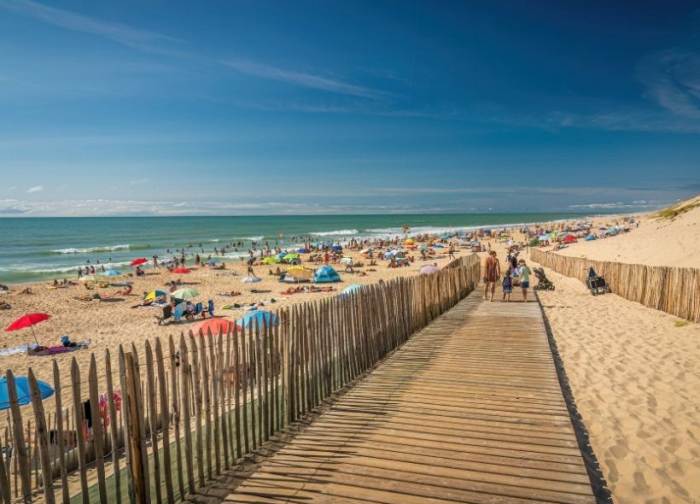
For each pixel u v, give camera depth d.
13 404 2.90
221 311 22.08
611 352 8.76
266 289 28.75
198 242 70.56
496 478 3.84
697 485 4.22
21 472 2.92
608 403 6.21
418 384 6.29
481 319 11.22
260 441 4.77
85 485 3.17
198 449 3.99
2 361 14.29
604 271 18.08
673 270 12.43
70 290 28.72
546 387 6.07
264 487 3.82
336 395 6.14
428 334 9.55
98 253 55.62
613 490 4.17
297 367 5.44
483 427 4.84
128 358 3.42
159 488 3.57
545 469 3.97
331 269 31.12
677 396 6.35
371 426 4.93
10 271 38.91
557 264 26.95
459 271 15.02
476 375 6.64
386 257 43.28
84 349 15.62
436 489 3.70
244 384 4.58
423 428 4.84
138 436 3.46
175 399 3.80
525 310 12.62
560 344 9.49
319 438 4.66
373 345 7.58
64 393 10.11
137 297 26.64
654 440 5.09
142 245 64.06
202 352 4.07
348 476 3.93
